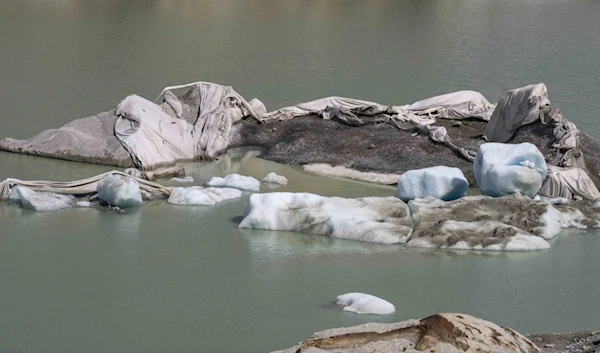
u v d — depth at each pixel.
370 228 23.59
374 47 55.62
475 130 32.88
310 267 21.75
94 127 31.45
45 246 22.94
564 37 61.47
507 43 58.22
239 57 51.09
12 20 61.50
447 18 69.50
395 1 78.12
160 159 30.11
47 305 19.48
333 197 24.98
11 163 29.91
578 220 25.03
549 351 15.92
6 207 25.94
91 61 48.53
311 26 63.78
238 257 22.33
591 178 27.84
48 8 67.31
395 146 30.70
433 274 21.44
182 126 31.72
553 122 29.53
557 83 45.47
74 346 17.59
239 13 69.19
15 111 37.34
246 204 24.89
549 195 26.39
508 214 24.34
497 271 21.72
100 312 19.16
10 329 18.31
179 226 24.53
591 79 46.66
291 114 34.34
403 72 47.94
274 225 24.28
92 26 60.09
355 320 18.80
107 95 40.84
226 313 19.12
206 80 44.75
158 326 18.50
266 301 19.78
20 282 20.69
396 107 33.84
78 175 28.70
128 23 62.06
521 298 20.20
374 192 27.66
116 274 21.20
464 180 25.45
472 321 14.28
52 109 37.84
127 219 25.06
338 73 47.22
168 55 51.09
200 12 68.69
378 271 21.53
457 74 47.69
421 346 13.82
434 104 34.91
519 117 30.30
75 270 21.44
